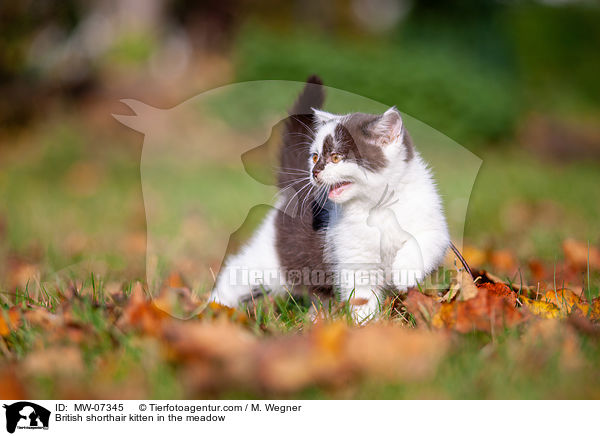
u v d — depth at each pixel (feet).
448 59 53.21
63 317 12.05
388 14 102.73
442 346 10.56
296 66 45.85
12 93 49.06
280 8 85.76
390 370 10.05
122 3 68.33
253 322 12.53
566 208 30.07
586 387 9.75
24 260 21.77
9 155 44.27
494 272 17.87
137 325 11.64
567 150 56.08
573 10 70.54
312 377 9.90
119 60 57.82
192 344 10.18
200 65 65.72
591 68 69.77
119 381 9.96
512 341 10.76
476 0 70.95
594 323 12.01
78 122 46.21
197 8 80.28
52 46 52.85
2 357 11.20
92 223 29.43
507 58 66.95
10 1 45.50
